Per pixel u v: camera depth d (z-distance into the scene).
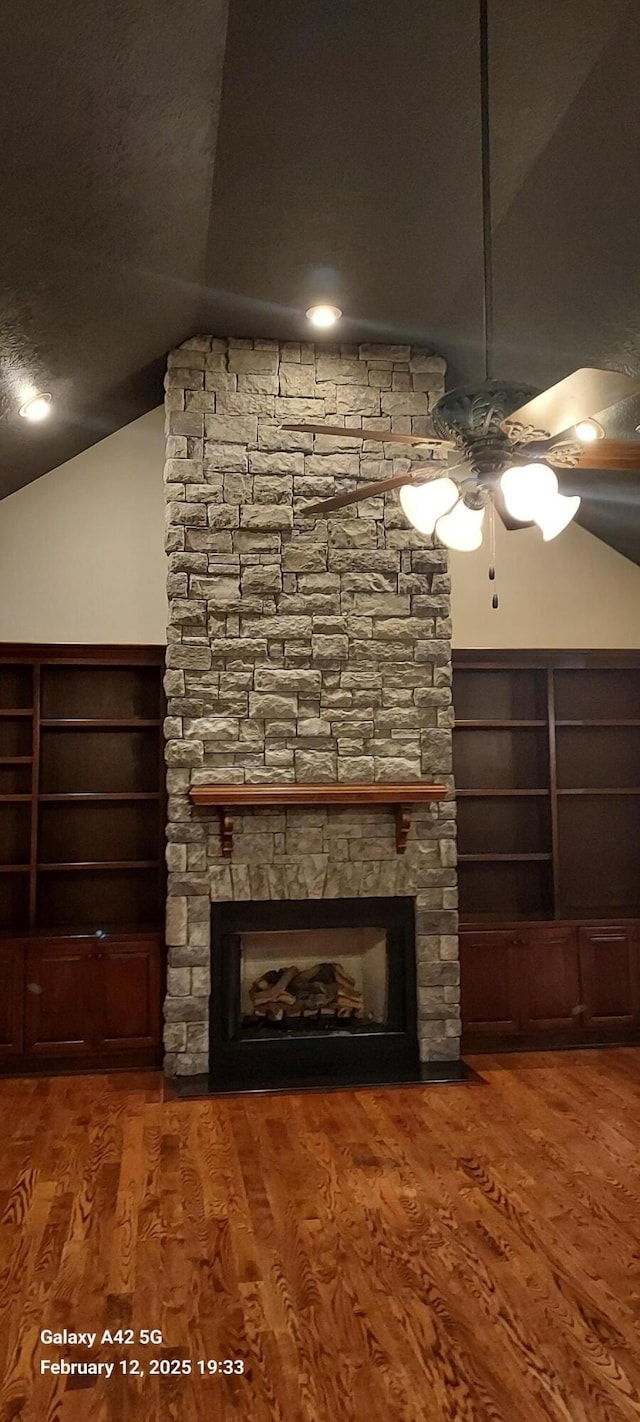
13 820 5.50
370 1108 4.22
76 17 2.54
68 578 5.43
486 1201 3.25
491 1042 5.09
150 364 5.01
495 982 5.09
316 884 4.84
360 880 4.88
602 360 4.60
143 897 5.55
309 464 5.01
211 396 4.96
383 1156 3.65
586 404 2.60
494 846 5.92
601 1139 3.81
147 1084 4.59
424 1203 3.23
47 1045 4.75
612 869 6.02
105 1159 3.64
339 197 3.72
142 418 5.59
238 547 4.93
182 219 3.77
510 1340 2.42
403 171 3.54
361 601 5.00
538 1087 4.49
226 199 3.71
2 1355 2.38
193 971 4.73
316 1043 4.82
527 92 3.11
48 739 5.56
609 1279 2.72
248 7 2.71
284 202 3.73
